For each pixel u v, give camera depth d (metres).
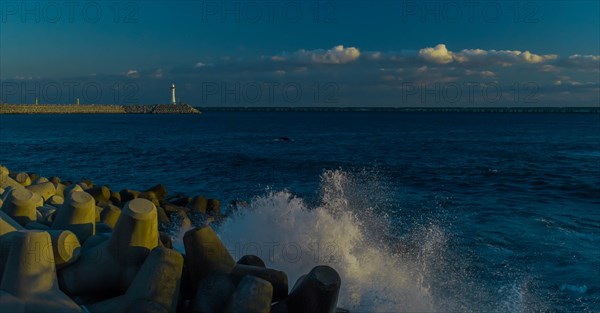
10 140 53.06
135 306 5.21
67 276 5.82
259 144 51.19
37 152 39.94
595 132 81.31
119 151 41.38
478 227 14.74
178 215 12.48
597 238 13.61
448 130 87.12
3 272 5.35
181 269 5.56
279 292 5.98
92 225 6.88
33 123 103.19
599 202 19.97
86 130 76.44
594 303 9.13
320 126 101.69
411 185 24.42
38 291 5.26
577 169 31.58
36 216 7.57
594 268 10.93
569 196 21.53
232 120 142.62
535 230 14.44
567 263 11.26
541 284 9.95
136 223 5.88
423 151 44.84
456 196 21.08
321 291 5.42
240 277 5.86
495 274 10.38
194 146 47.50
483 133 77.38
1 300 5.03
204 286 5.62
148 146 47.03
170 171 28.84
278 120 144.88
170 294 5.37
